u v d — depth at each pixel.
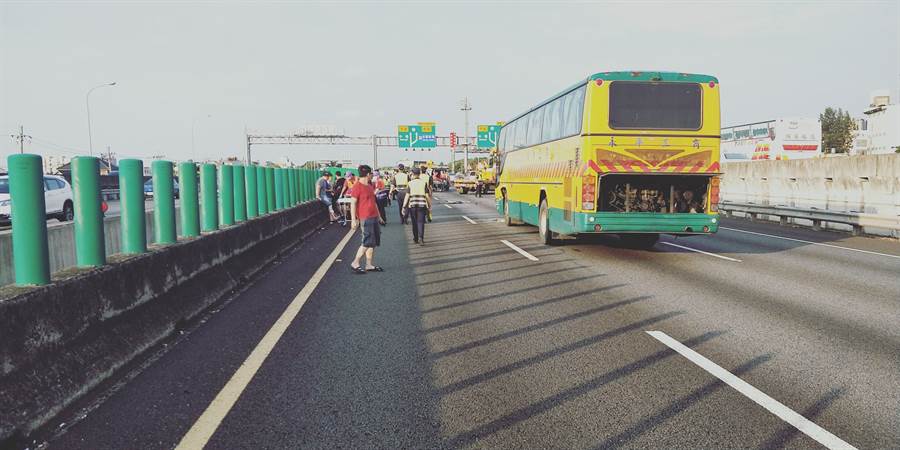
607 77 11.84
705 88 11.93
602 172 11.86
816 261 11.77
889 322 6.80
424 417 4.11
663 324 6.70
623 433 3.85
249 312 7.31
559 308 7.50
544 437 3.79
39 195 4.36
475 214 26.95
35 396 3.86
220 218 9.92
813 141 52.62
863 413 4.18
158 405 4.30
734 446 3.67
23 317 3.93
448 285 9.14
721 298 8.14
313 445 3.68
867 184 19.17
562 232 13.16
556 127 13.84
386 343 5.93
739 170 28.42
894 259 12.06
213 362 5.31
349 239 16.39
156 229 6.98
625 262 11.61
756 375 4.98
